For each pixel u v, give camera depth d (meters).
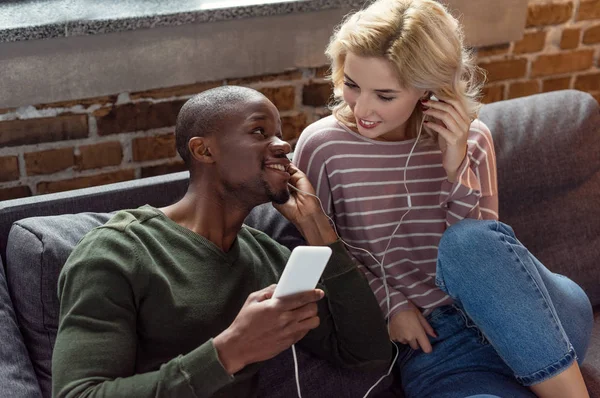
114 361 1.19
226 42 2.14
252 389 1.42
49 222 1.46
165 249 1.31
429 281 1.66
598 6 2.70
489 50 2.61
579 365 1.63
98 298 1.22
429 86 1.50
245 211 1.39
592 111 1.96
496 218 1.70
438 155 1.65
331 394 1.56
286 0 2.15
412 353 1.65
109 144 2.16
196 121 1.35
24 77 1.95
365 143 1.61
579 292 1.65
